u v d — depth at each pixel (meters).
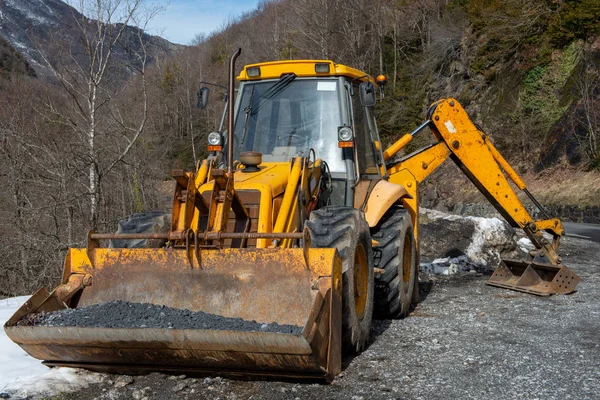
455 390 4.04
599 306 6.77
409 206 7.28
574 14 30.80
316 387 4.14
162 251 4.58
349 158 5.91
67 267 4.74
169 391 4.10
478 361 4.67
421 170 7.79
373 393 4.00
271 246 4.79
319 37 37.31
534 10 33.16
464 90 36.53
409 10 44.88
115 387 4.19
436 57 39.47
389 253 5.99
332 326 4.17
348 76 6.22
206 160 5.78
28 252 13.00
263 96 6.22
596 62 28.84
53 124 13.27
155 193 17.88
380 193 6.18
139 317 4.22
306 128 6.04
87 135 12.92
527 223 8.09
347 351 4.92
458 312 6.61
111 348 4.09
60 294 4.59
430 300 7.45
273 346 3.79
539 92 31.52
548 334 5.49
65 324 4.16
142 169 15.84
